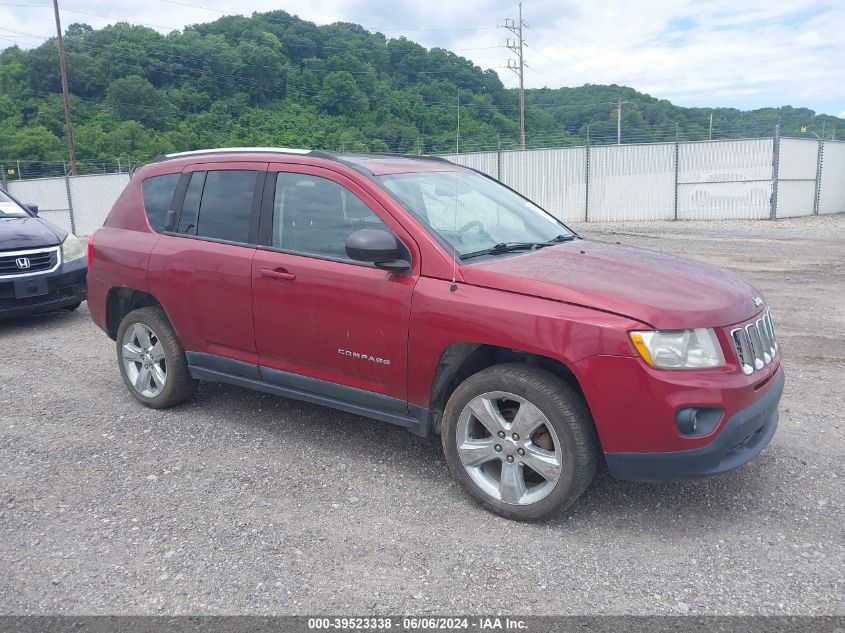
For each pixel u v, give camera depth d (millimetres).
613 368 3252
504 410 3727
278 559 3297
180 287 4840
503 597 2990
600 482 4035
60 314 8938
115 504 3863
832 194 26062
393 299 3842
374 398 4051
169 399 5176
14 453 4562
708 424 3266
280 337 4367
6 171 34375
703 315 3320
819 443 4523
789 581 3064
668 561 3240
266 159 4629
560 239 4574
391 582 3107
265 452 4520
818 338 7156
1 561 3328
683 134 31594
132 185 5465
